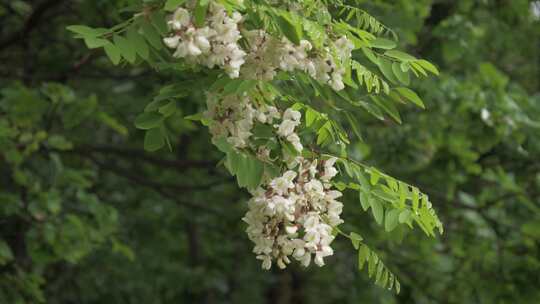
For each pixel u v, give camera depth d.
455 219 8.73
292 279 14.18
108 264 10.34
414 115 7.59
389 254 8.64
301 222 3.03
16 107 6.34
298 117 3.02
